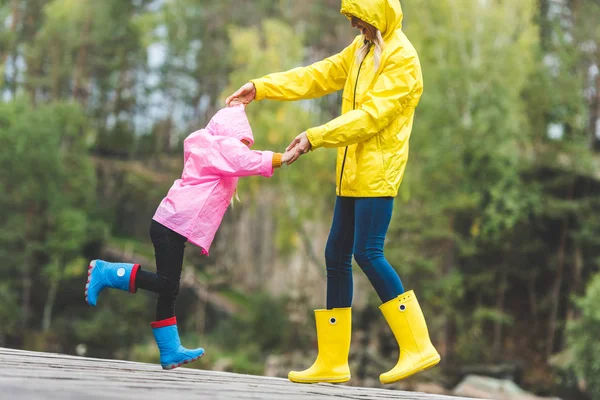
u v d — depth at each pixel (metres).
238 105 5.09
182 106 71.25
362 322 37.47
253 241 54.78
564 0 44.84
